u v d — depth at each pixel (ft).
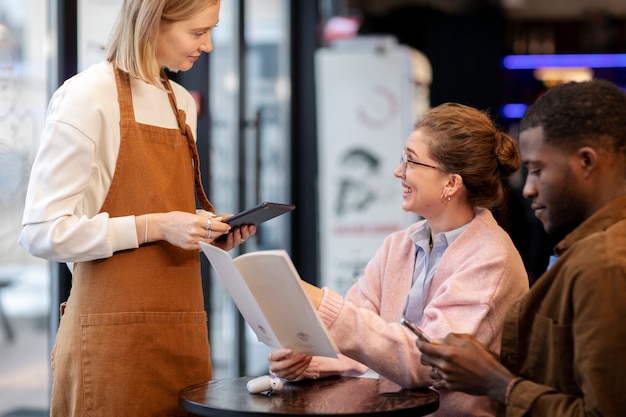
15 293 12.14
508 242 8.30
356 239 21.43
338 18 25.50
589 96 6.44
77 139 7.63
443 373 6.76
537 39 39.60
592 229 6.41
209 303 16.93
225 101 19.49
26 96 11.77
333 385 7.95
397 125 21.35
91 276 7.93
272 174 22.79
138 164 8.00
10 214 11.69
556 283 6.51
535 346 6.66
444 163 8.21
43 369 12.42
